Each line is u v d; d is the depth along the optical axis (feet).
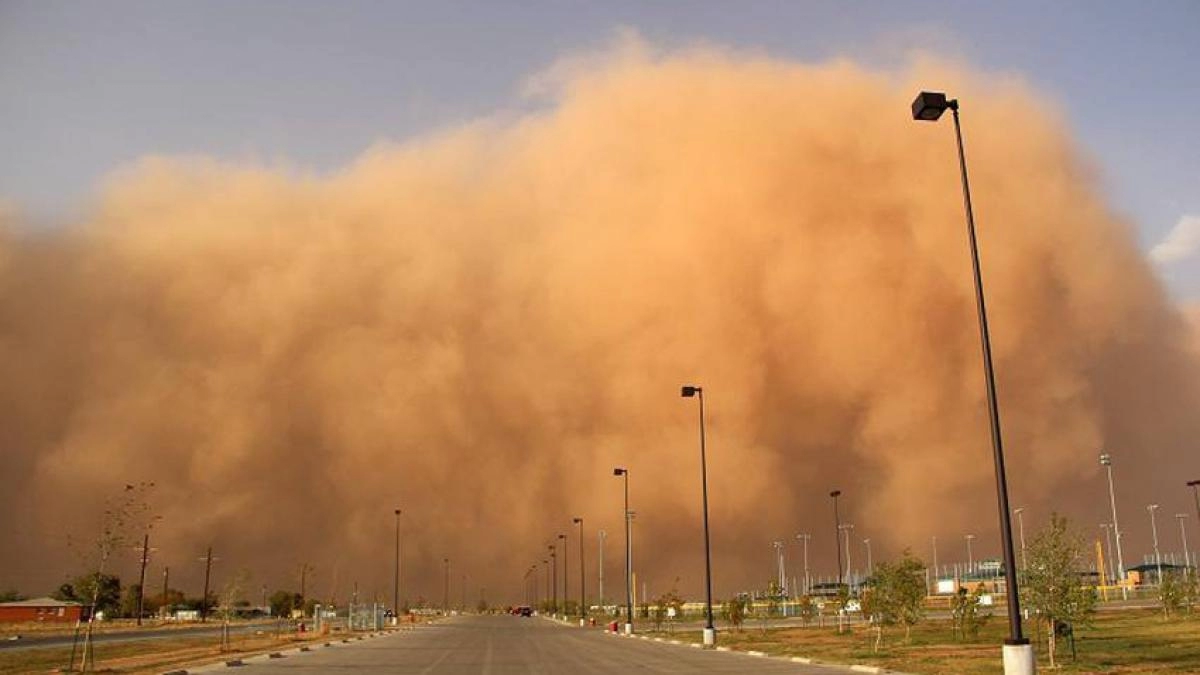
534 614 446.60
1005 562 52.19
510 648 118.83
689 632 169.48
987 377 54.85
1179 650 86.07
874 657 90.48
